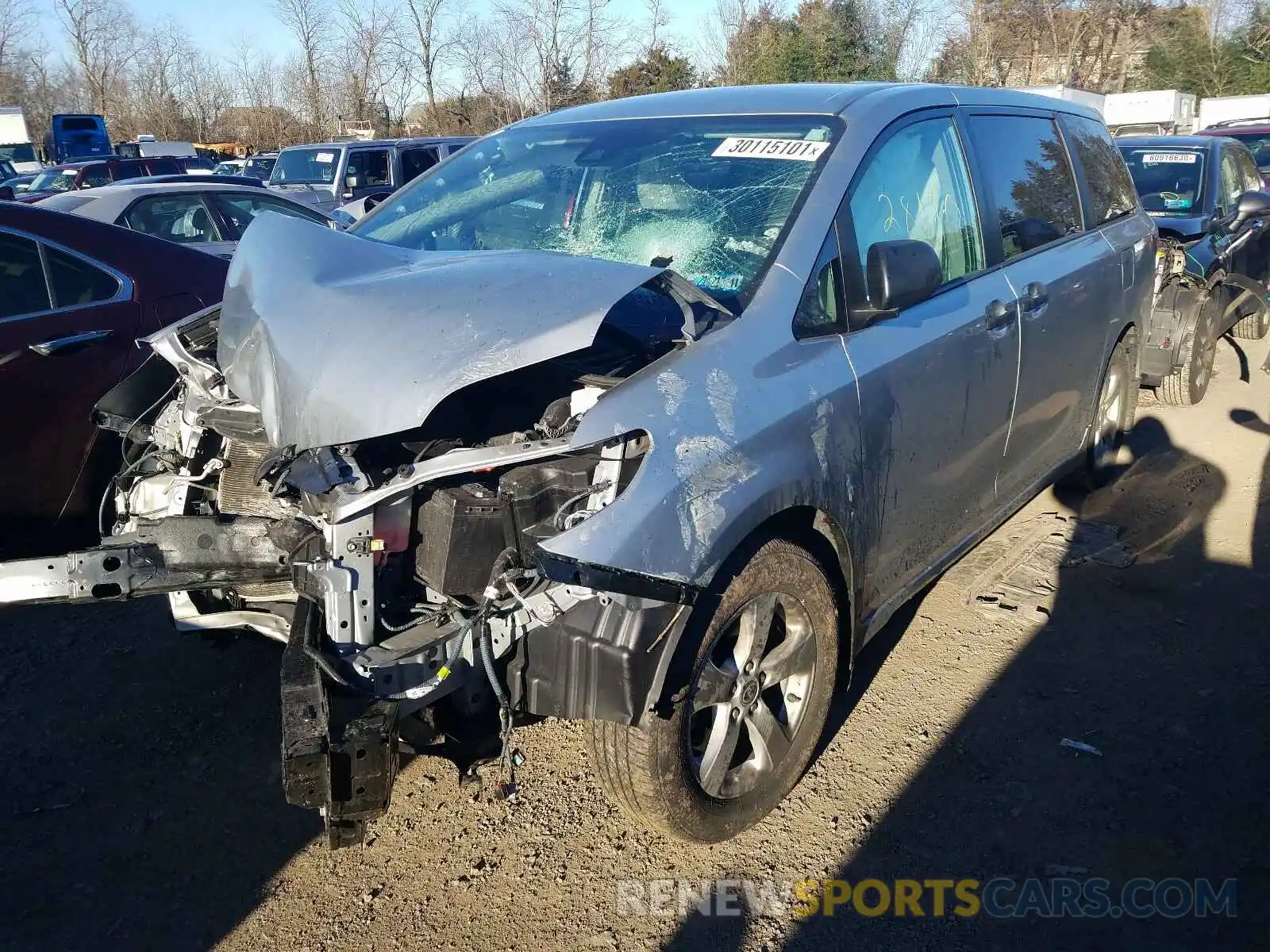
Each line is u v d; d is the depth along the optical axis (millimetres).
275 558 2596
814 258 2850
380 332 2330
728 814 2734
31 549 3975
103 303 4277
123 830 2898
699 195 3131
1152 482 5406
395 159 14805
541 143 3719
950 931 2514
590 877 2711
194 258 4766
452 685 2322
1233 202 8500
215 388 3035
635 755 2469
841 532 2797
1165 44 35156
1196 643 3766
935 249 3400
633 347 2648
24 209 4246
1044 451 4348
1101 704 3406
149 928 2553
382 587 2375
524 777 3135
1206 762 3100
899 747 3199
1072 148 4699
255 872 2750
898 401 2979
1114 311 4715
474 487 2348
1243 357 8508
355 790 2072
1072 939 2482
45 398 3951
